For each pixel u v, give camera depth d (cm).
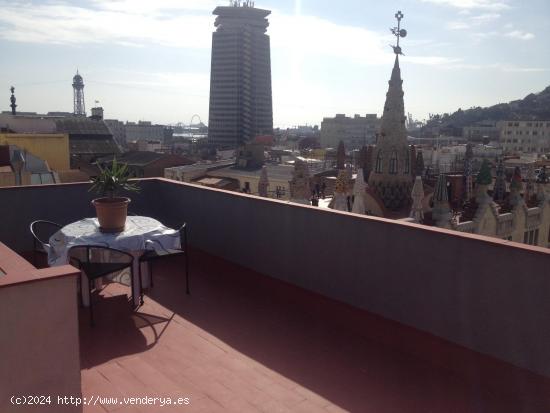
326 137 17775
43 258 709
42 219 729
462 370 425
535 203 3312
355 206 2514
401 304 471
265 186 2934
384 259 483
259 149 5969
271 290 619
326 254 543
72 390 314
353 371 436
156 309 570
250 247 648
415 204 2544
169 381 409
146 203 819
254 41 15612
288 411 372
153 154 6538
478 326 411
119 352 461
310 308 568
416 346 462
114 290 626
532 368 378
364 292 506
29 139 3716
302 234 570
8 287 284
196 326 525
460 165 6419
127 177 591
